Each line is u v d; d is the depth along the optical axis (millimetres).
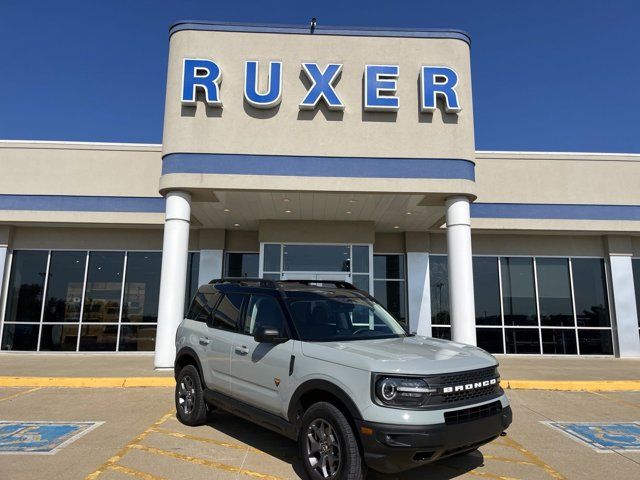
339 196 11375
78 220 14312
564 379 9820
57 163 14562
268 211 13078
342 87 11109
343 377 4227
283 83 11047
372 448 3857
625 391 9273
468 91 11281
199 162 10695
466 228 11039
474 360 4586
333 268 14016
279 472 4738
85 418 6820
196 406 6230
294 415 4625
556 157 15141
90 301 15031
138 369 10719
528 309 15477
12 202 14312
